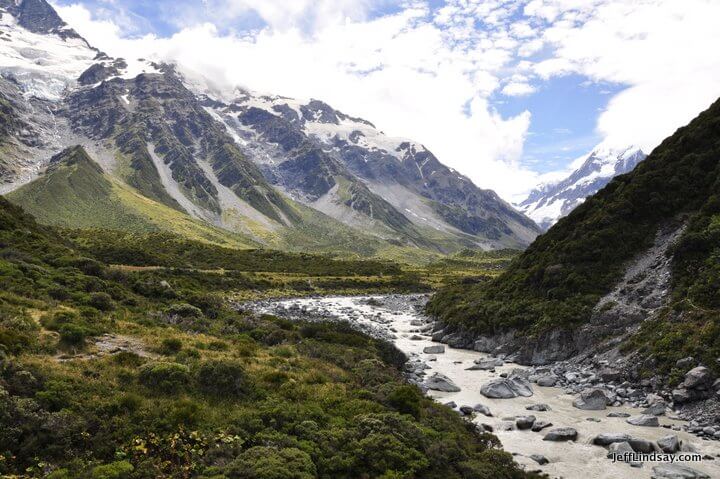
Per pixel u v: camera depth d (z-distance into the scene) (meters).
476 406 38.59
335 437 24.92
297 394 29.45
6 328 29.05
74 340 30.39
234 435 23.69
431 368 53.12
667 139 73.06
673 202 61.38
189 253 178.50
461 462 25.05
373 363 42.69
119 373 26.66
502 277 76.19
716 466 27.25
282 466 20.95
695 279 48.59
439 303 92.06
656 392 39.62
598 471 27.11
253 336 49.50
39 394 22.34
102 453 20.86
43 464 19.17
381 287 153.50
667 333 44.16
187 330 45.34
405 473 22.94
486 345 62.44
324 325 60.97
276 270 170.88
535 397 41.91
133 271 98.00
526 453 29.73
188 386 27.17
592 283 58.44
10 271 47.31
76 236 170.12
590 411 37.75
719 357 38.03
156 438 22.03
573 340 53.28
